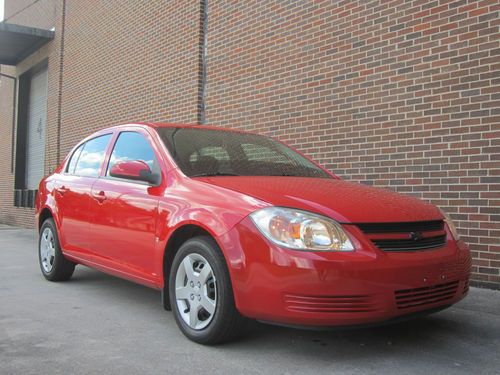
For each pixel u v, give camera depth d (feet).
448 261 11.49
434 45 19.06
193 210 12.19
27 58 53.47
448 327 13.56
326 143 22.70
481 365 10.90
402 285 10.58
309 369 10.53
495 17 17.43
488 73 17.56
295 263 10.21
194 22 30.30
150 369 10.58
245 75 26.99
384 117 20.53
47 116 49.06
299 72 24.06
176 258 12.53
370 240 10.73
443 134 18.70
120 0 37.93
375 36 20.97
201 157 14.39
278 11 25.22
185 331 12.24
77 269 22.43
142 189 14.32
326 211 10.87
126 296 17.28
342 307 10.13
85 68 42.63
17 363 10.97
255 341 12.23
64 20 46.70
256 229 10.84
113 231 15.11
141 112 34.91
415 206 12.40
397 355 11.43
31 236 39.50
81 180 17.66
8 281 19.85
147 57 34.50
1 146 58.90
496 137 17.29
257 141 16.66
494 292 16.96
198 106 29.73
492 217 17.33
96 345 12.13
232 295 11.19
